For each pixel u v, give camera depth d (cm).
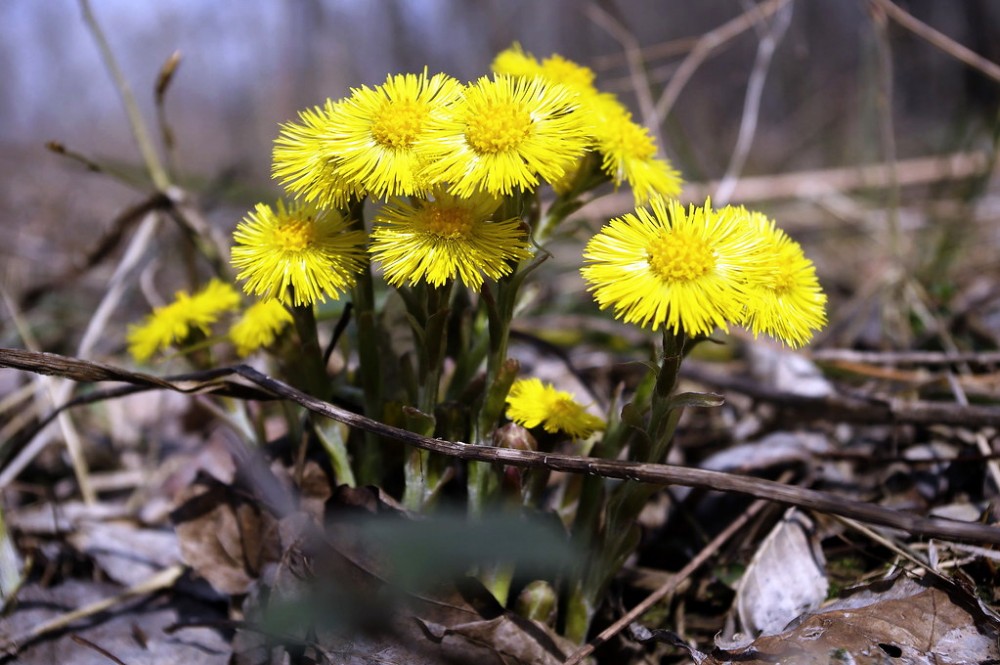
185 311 24
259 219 20
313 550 21
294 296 21
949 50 38
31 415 35
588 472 19
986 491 26
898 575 22
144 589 25
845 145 81
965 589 21
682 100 112
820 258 57
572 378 33
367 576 21
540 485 22
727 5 124
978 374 32
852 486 27
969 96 66
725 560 25
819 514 25
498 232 19
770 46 46
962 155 54
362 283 21
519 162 19
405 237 19
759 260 19
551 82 21
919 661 20
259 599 23
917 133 86
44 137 115
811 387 33
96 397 24
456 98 20
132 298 48
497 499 21
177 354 25
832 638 21
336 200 20
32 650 23
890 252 47
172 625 22
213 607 25
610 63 45
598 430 22
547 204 24
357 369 25
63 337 43
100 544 27
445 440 21
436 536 21
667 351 19
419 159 19
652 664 23
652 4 132
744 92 111
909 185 62
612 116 21
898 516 17
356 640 21
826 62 108
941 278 41
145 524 29
